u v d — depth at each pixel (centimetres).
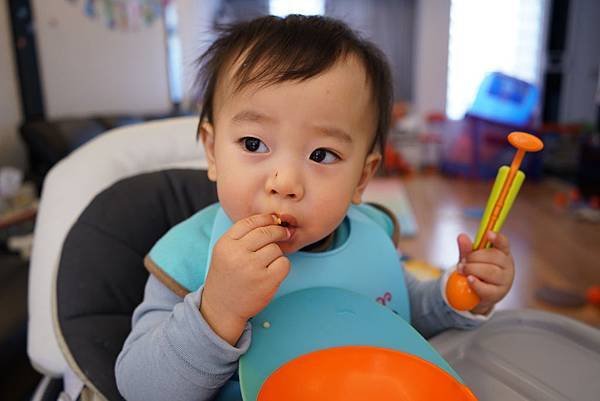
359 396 36
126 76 300
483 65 457
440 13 448
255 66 52
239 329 46
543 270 214
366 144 56
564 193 361
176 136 91
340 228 64
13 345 116
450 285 59
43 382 74
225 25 66
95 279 64
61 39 250
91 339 59
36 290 74
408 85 470
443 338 59
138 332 54
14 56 222
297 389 36
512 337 59
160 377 47
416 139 457
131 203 72
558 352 57
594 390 50
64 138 208
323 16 63
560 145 429
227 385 52
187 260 57
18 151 225
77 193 79
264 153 50
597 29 447
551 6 444
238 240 46
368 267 62
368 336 48
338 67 52
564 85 458
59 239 76
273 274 45
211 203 78
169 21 338
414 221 288
